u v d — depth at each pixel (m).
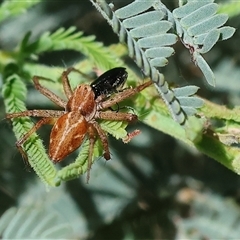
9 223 0.06
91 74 0.08
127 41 0.05
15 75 0.07
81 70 0.08
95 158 0.07
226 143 0.06
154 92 0.07
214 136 0.06
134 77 0.07
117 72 0.07
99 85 0.07
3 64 0.08
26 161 0.07
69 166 0.06
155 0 0.06
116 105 0.07
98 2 0.05
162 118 0.07
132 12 0.06
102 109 0.07
